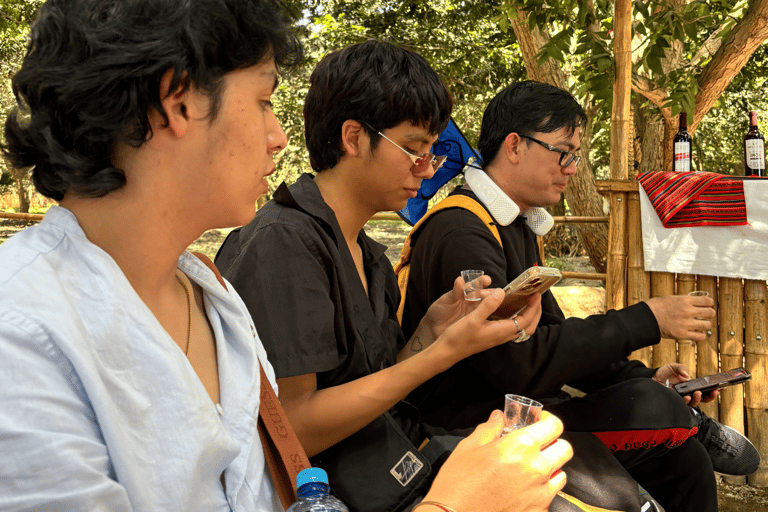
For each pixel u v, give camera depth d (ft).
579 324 6.21
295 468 3.37
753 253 10.00
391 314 6.26
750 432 10.45
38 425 2.02
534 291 5.26
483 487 3.00
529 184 7.22
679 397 6.29
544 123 6.96
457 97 32.01
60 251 2.34
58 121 2.27
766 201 9.84
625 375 7.79
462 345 4.64
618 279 11.21
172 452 2.42
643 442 6.10
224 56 2.50
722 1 17.98
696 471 6.64
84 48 2.24
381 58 5.04
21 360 2.02
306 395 4.63
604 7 17.81
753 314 10.32
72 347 2.11
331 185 5.43
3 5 21.15
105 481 2.15
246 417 3.06
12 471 1.96
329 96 5.15
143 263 2.63
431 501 3.01
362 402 4.55
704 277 10.60
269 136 2.82
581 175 23.39
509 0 18.38
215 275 3.49
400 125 5.07
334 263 4.93
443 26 28.78
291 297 4.57
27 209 60.90
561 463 3.20
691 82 16.67
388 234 49.67
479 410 6.45
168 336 2.52
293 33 2.82
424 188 7.75
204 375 3.08
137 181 2.48
